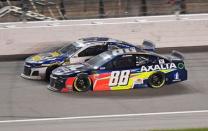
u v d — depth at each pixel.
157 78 58.22
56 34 74.12
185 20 77.50
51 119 47.41
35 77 62.25
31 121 46.81
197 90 57.84
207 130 40.41
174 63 58.94
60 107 51.31
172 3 91.00
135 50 59.00
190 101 53.47
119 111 49.88
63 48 65.06
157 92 56.69
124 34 76.06
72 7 94.00
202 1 97.31
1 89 58.34
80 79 56.22
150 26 76.69
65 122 46.34
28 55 73.69
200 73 65.00
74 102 52.97
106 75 56.69
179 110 50.12
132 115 48.47
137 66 57.59
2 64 70.25
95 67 56.81
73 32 74.56
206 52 76.00
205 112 49.34
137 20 80.50
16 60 72.44
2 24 76.69
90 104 52.28
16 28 73.06
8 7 91.44
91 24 75.25
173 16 81.00
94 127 44.50
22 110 50.47
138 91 56.97
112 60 57.00
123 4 93.69
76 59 61.88
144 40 70.50
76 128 44.31
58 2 94.94
